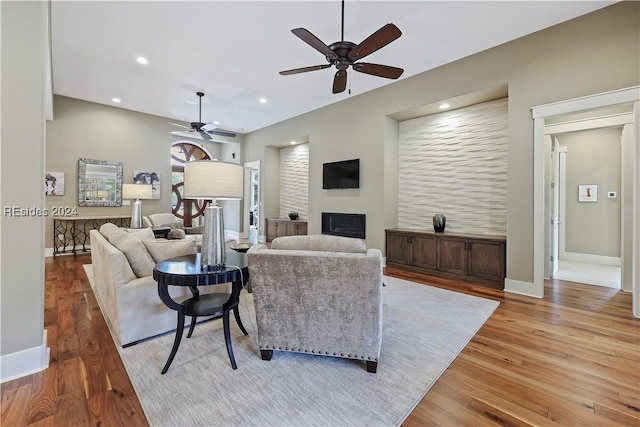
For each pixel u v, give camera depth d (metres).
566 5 2.87
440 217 4.46
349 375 1.80
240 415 1.45
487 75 3.72
